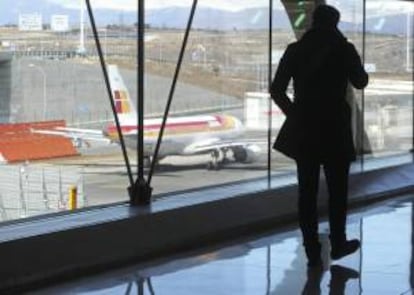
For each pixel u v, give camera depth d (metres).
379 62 14.42
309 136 8.36
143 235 8.98
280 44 12.19
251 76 11.71
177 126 10.66
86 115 9.51
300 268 8.55
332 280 8.16
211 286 7.98
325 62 8.32
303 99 8.37
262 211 10.45
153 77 10.31
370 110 14.25
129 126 9.95
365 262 8.76
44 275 7.97
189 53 10.81
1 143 8.73
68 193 9.32
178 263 8.70
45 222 8.66
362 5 13.96
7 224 8.52
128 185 9.87
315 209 8.52
